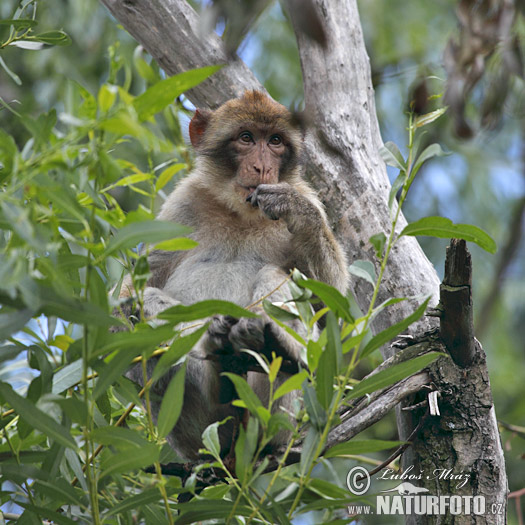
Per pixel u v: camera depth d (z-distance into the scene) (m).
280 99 18.44
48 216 5.83
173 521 6.87
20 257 5.23
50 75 17.38
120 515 7.18
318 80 11.27
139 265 6.04
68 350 6.68
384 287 10.28
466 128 9.06
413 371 6.40
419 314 6.18
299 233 9.86
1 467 6.39
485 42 9.12
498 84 9.59
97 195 5.90
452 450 8.77
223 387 8.13
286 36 18.98
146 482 6.55
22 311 5.62
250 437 6.36
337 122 11.10
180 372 6.21
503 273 16.58
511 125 19.22
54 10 17.72
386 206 10.71
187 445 10.02
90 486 6.05
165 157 12.63
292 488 6.69
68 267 5.80
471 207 19.70
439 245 18.56
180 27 11.68
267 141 11.38
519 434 11.43
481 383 8.75
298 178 11.51
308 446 6.36
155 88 5.14
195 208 11.26
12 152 5.56
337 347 6.11
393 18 19.08
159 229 5.54
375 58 18.56
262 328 7.95
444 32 19.02
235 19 5.69
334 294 6.28
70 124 5.20
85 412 5.83
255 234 10.96
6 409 7.67
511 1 9.15
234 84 12.16
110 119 4.98
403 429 9.38
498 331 18.67
